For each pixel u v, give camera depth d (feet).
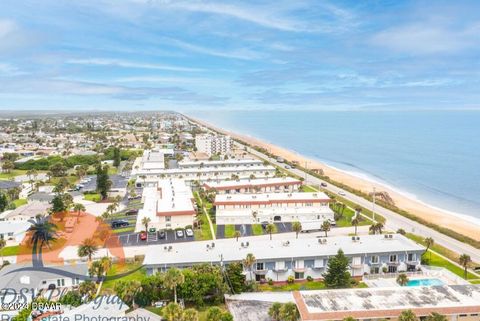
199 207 460.14
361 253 282.56
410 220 442.91
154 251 289.53
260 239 357.00
